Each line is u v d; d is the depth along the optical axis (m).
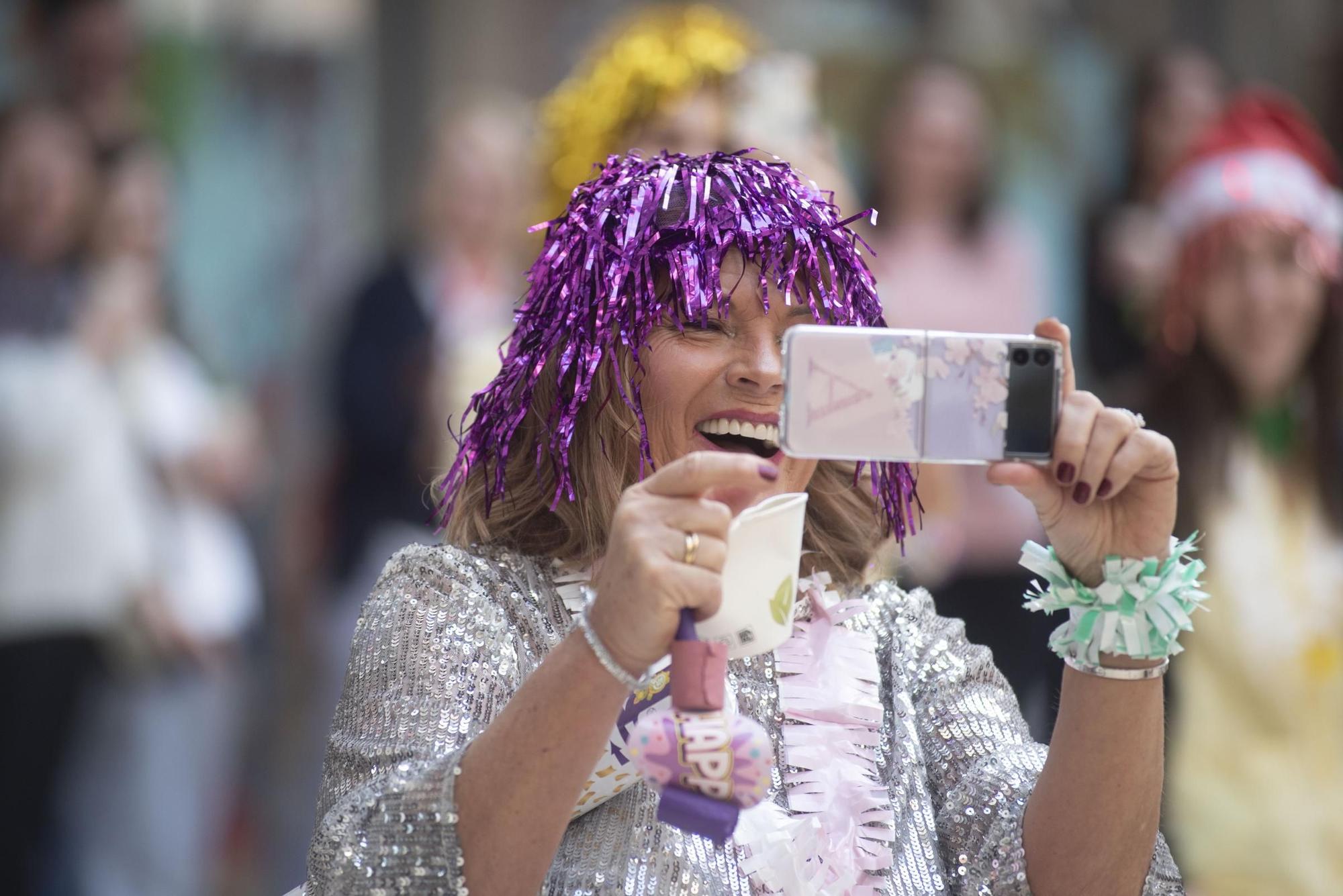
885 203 17.86
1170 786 10.99
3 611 15.82
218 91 23.23
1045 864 6.60
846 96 24.48
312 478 20.44
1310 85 24.98
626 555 5.65
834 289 6.91
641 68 12.14
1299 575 11.28
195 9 22.80
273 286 23.91
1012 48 25.42
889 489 7.43
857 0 25.03
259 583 20.78
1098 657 6.36
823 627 7.24
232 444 17.88
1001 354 5.92
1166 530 6.23
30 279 16.39
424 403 16.42
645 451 6.76
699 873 6.51
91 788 16.30
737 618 5.88
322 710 17.19
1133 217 18.14
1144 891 6.66
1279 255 11.80
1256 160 12.04
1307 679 11.05
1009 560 15.39
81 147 16.91
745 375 6.70
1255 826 10.89
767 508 5.86
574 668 5.75
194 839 17.02
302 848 17.86
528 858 5.87
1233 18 28.38
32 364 16.12
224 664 17.39
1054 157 25.19
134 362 16.70
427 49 26.08
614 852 6.51
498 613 6.77
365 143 25.42
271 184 24.08
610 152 12.30
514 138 18.05
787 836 6.60
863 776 6.89
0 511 15.95
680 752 5.60
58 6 19.58
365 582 16.52
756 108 11.91
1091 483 5.93
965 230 17.88
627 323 6.76
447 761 5.97
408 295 17.22
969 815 6.92
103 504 16.23
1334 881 10.92
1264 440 11.73
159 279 17.86
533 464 7.08
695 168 6.98
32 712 15.91
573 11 26.89
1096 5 26.25
